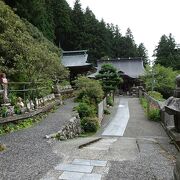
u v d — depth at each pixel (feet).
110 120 57.36
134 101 91.35
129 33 221.46
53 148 23.09
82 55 119.65
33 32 88.33
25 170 16.83
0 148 21.81
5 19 50.37
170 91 104.12
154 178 15.89
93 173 16.57
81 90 66.64
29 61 43.06
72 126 38.45
